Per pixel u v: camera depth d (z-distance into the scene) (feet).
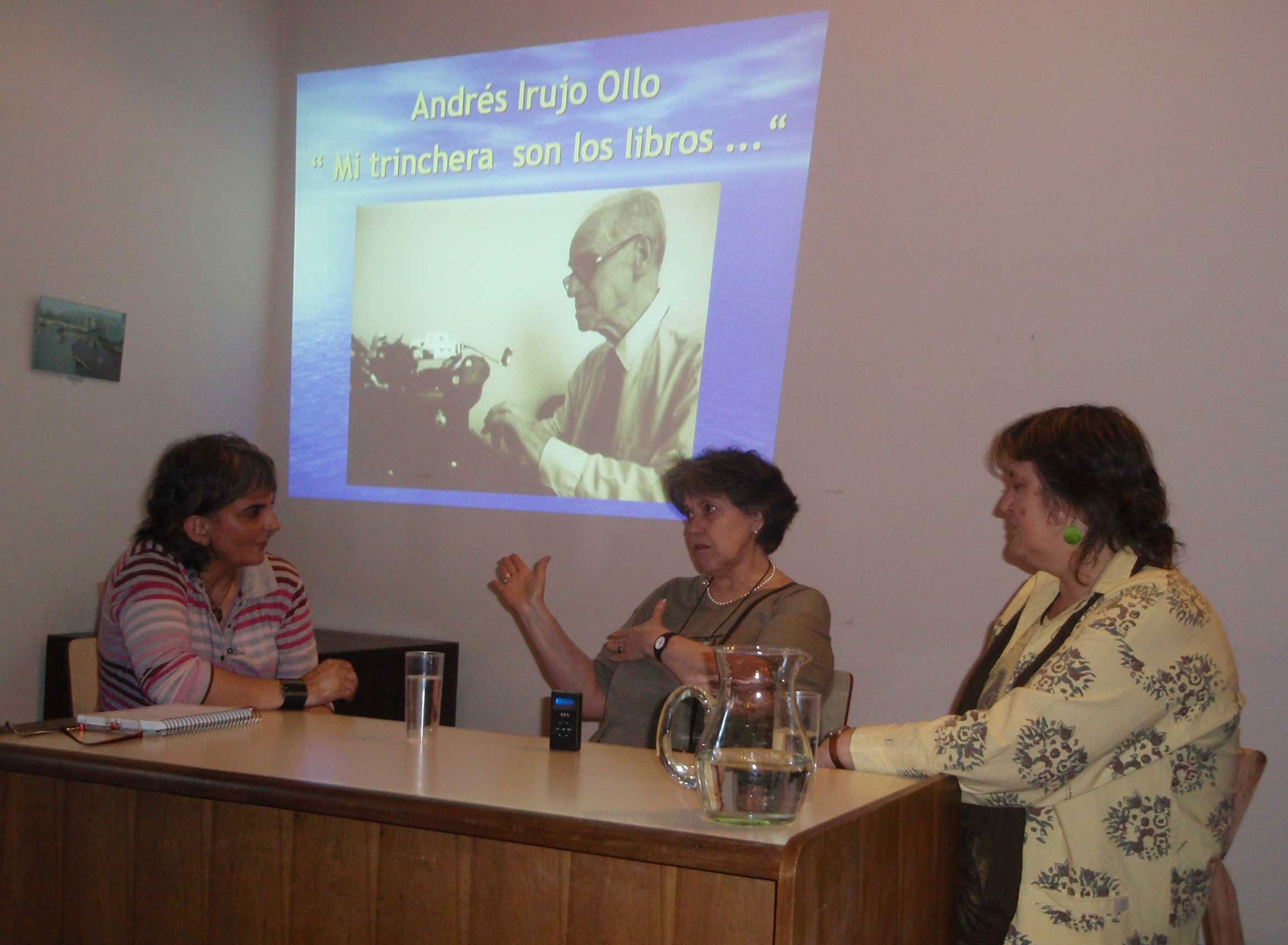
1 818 4.68
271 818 4.17
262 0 12.39
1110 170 8.65
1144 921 4.46
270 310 12.66
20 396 9.80
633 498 10.64
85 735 4.82
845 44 9.77
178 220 11.42
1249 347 8.11
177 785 4.18
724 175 10.30
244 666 6.54
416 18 11.94
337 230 12.32
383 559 11.91
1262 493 8.03
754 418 10.06
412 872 3.91
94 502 10.59
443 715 11.12
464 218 11.64
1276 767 7.91
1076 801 4.51
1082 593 5.04
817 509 9.72
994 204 9.08
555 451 11.07
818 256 9.82
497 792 3.91
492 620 11.28
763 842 3.20
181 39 11.37
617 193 10.85
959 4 9.29
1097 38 8.73
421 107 11.91
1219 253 8.23
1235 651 8.07
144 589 6.04
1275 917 7.88
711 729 3.53
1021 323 8.94
